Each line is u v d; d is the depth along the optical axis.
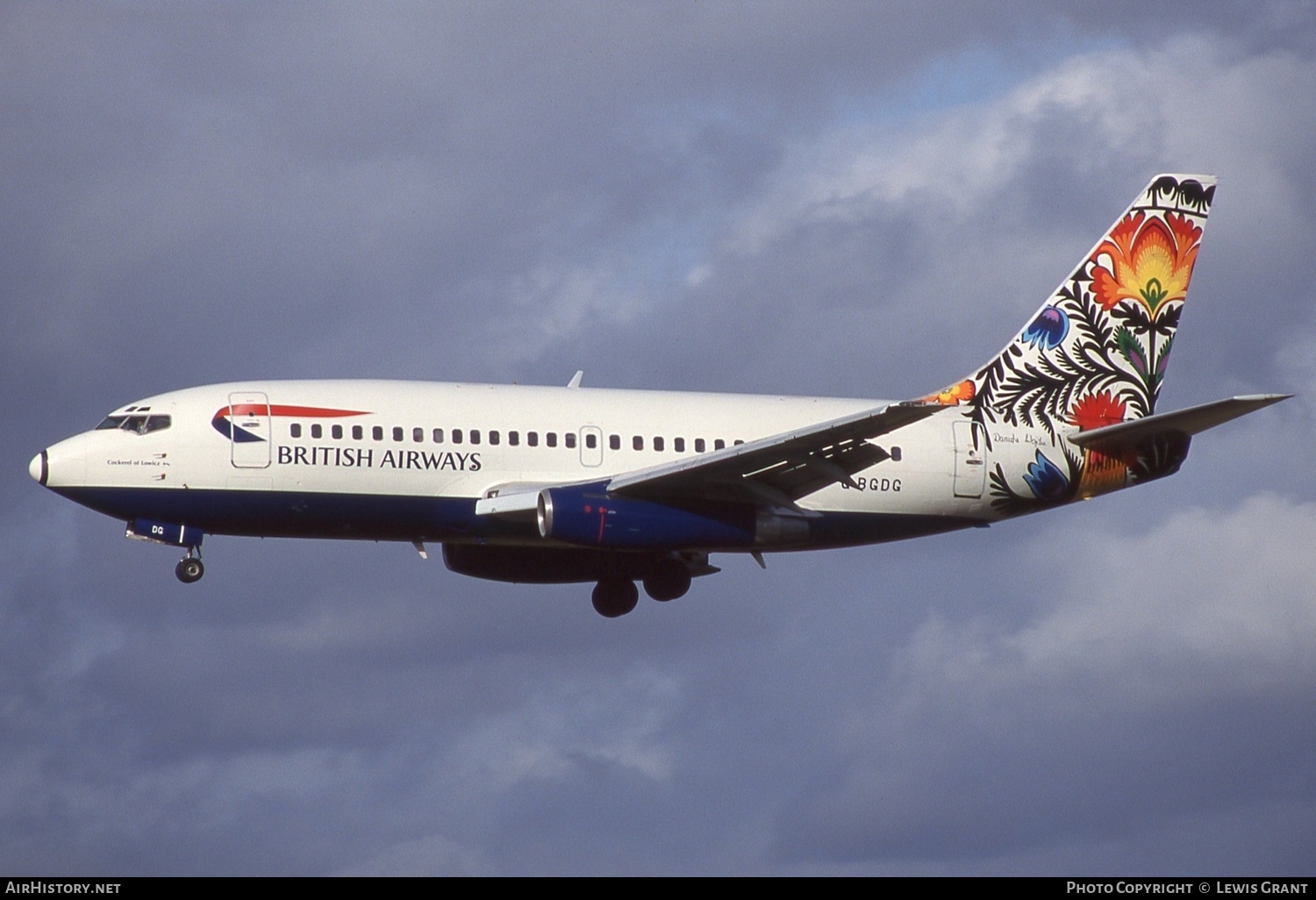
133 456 143.50
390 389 150.88
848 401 164.62
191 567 147.50
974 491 163.00
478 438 149.88
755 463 144.75
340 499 146.50
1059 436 165.75
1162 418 154.62
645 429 155.12
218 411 145.38
